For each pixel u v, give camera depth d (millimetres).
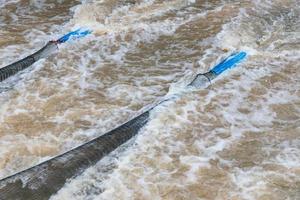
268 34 23781
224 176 15328
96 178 15375
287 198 14477
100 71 21031
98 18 25047
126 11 25734
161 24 24641
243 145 16672
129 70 21125
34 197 14547
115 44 23094
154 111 18094
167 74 20766
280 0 26719
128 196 14711
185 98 18812
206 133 17188
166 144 16656
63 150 16781
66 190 14891
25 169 15953
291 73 20469
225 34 23469
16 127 17656
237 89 19422
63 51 22359
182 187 14961
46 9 26344
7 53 22453
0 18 25406
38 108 18625
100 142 16688
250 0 26641
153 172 15523
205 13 25500
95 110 18547
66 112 18422
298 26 24453
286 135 17062
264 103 18719
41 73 20797
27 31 24266
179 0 26672
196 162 15898
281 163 15734
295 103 18703
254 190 14766
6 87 19859
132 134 17141
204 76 20031
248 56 21656
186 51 22500
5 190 14656
